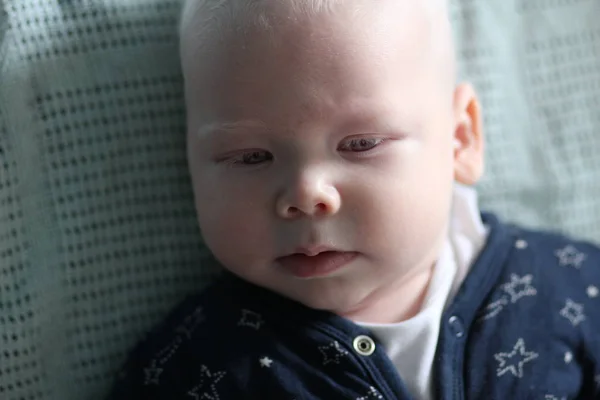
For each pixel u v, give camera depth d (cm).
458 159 98
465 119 98
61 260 94
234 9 82
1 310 90
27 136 92
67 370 95
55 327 94
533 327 95
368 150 84
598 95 116
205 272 102
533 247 102
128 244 98
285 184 83
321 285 87
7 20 91
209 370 90
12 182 91
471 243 101
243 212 86
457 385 91
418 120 86
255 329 91
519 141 114
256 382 89
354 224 84
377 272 88
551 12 116
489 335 93
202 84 85
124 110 97
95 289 96
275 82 81
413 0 87
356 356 89
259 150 84
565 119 116
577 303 98
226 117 83
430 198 87
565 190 115
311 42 80
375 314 94
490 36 113
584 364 96
